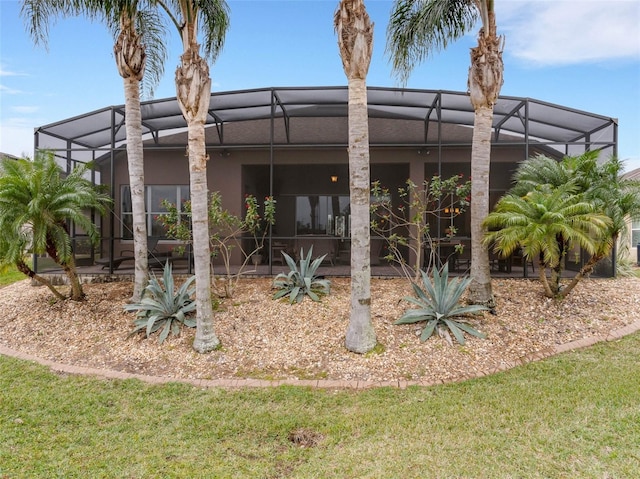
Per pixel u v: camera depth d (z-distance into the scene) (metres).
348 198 12.54
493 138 10.06
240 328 5.48
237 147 9.00
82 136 9.53
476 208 5.73
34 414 3.55
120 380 4.30
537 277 7.64
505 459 2.74
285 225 12.64
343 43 4.58
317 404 3.67
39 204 5.90
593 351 4.65
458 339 4.80
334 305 6.12
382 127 10.46
